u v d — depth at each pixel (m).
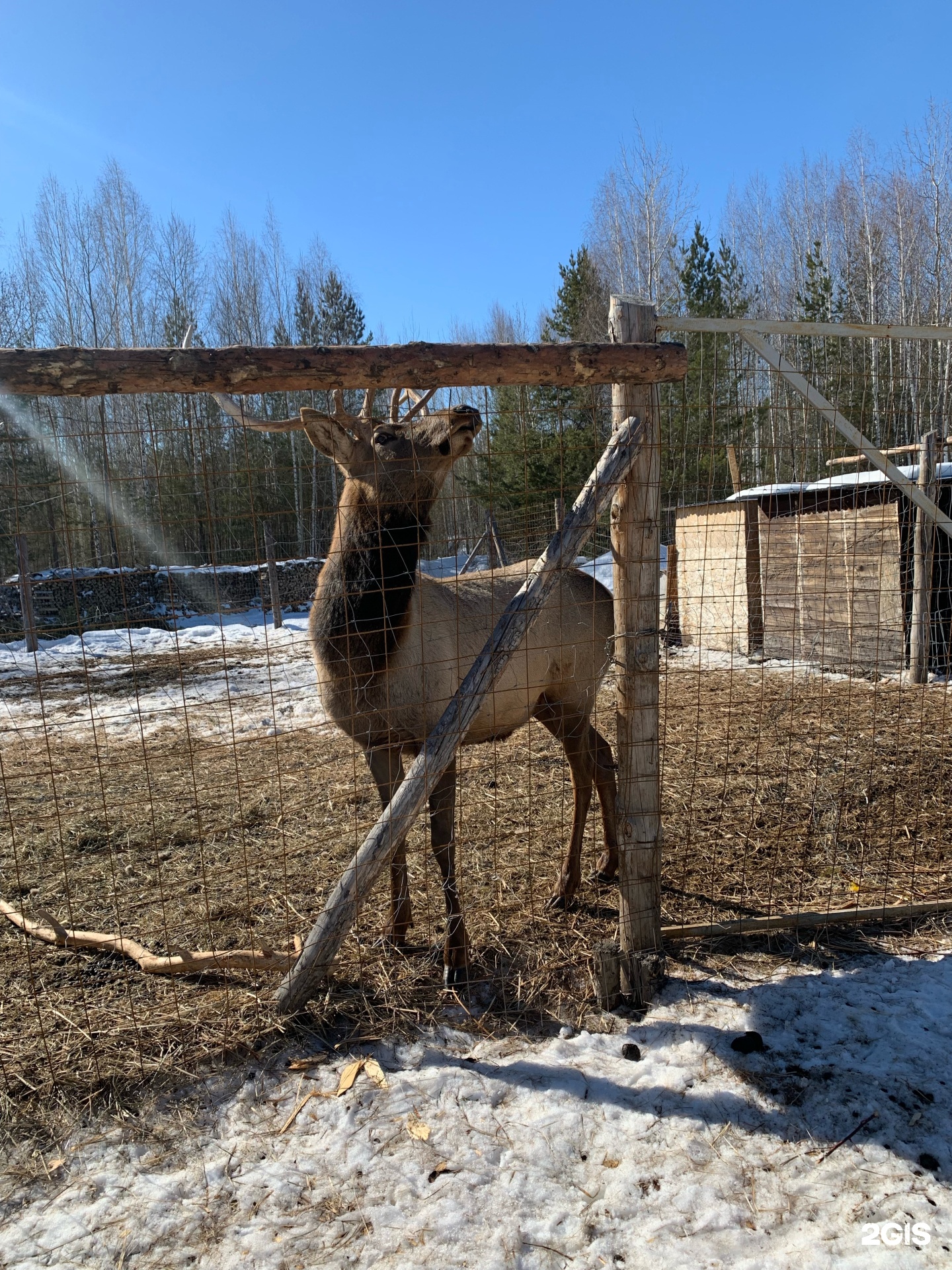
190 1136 2.52
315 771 6.07
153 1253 2.11
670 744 6.19
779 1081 2.67
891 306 30.16
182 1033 2.97
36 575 17.66
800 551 9.31
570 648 4.11
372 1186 2.29
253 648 12.02
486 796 5.27
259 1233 2.15
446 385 2.77
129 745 7.01
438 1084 2.69
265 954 3.21
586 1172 2.34
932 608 8.09
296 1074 2.78
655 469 3.06
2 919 3.94
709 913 3.74
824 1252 2.06
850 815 4.75
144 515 19.73
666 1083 2.68
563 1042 2.93
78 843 4.84
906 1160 2.35
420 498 3.26
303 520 22.52
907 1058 2.75
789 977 3.29
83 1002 3.20
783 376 3.59
